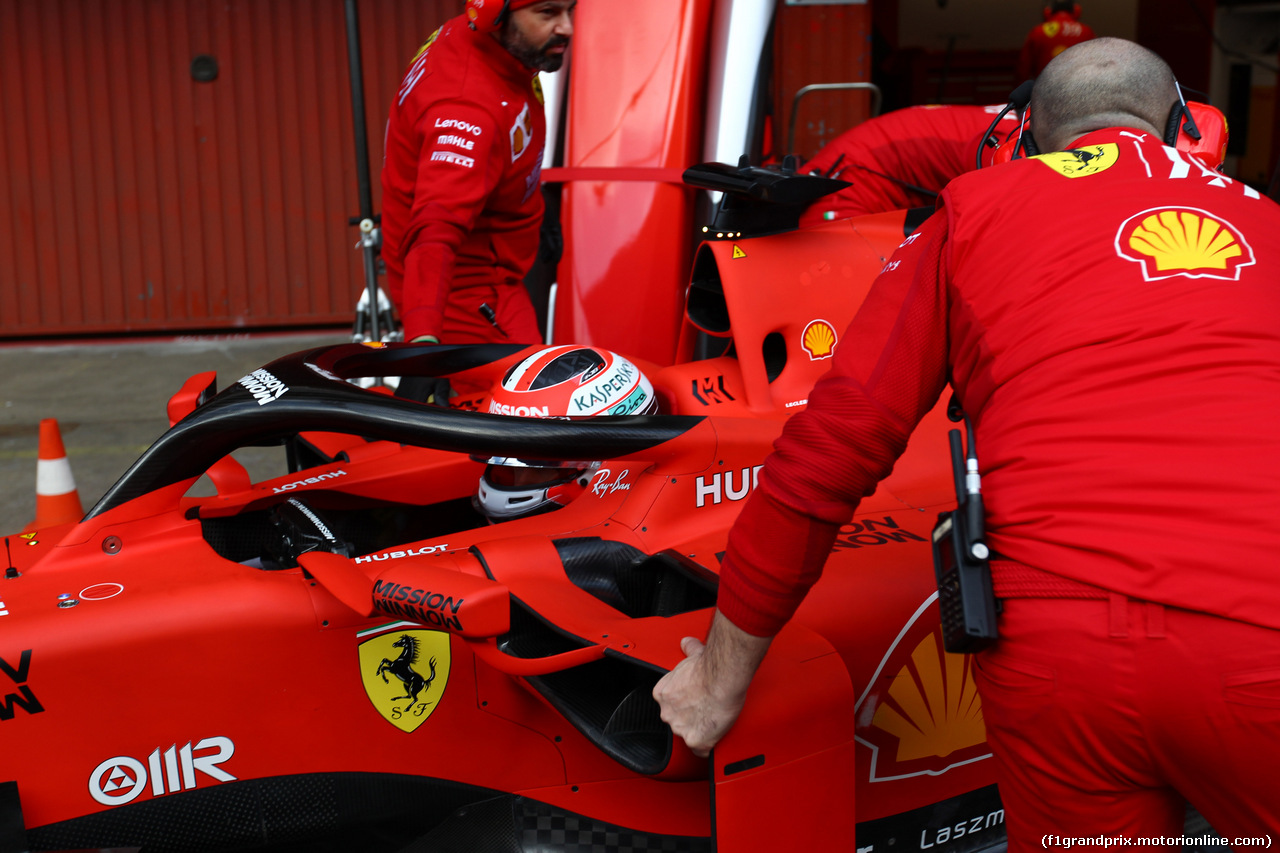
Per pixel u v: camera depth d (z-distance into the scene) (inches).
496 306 113.7
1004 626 42.7
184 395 75.3
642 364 83.2
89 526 61.7
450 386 106.3
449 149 97.6
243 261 326.0
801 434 45.6
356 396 60.9
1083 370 42.4
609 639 54.1
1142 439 40.6
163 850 58.3
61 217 318.3
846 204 121.4
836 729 53.3
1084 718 40.8
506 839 62.9
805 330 76.0
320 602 58.5
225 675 57.2
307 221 326.6
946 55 600.7
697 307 78.7
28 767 54.7
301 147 322.3
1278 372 41.1
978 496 44.0
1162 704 39.1
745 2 130.2
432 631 60.2
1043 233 45.4
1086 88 52.2
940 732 66.2
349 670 59.0
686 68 128.3
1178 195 45.6
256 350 302.5
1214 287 42.8
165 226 322.0
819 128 321.1
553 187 133.5
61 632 54.8
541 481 72.1
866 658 62.1
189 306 326.3
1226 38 593.0
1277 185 116.2
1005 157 82.3
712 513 67.3
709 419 67.4
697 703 49.0
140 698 56.0
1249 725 38.0
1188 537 38.9
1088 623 39.9
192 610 56.7
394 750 60.5
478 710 61.4
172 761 57.1
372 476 80.7
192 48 314.2
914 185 123.5
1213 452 39.6
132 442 195.5
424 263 95.0
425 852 61.7
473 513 85.4
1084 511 40.8
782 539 45.1
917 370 46.9
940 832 68.5
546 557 62.6
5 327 321.1
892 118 123.3
